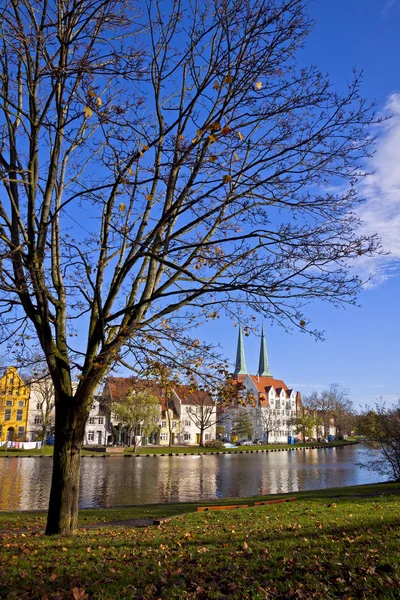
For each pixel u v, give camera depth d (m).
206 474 41.12
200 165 9.98
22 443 68.31
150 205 11.80
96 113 8.83
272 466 50.53
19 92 11.31
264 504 17.45
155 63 10.83
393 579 5.68
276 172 9.71
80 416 10.75
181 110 10.43
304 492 24.17
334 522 10.79
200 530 11.16
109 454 63.44
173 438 95.69
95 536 10.55
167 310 10.73
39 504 24.36
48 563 8.03
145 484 33.31
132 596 6.07
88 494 28.30
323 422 121.88
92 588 6.53
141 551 8.83
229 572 6.82
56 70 8.45
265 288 9.12
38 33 8.92
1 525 13.79
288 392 128.25
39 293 10.05
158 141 9.79
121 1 9.27
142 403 68.38
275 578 6.33
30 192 10.04
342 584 5.76
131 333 10.33
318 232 9.34
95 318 11.38
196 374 11.21
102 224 11.98
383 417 30.55
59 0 9.38
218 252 11.38
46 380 13.88
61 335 11.12
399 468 29.95
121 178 9.65
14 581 7.04
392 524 9.55
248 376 123.12
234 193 10.36
